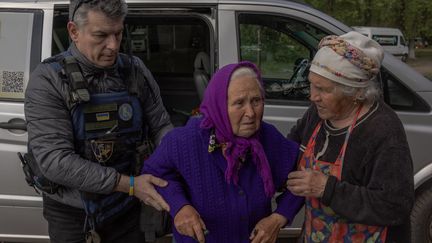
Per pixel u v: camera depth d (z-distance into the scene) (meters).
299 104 2.80
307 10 2.80
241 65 1.44
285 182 1.60
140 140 1.82
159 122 1.95
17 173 2.69
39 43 2.68
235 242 1.54
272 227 1.53
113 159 1.72
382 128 1.47
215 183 1.50
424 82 2.79
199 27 3.71
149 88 1.90
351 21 20.84
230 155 1.46
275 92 2.83
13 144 2.67
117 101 1.71
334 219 1.59
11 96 2.67
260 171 1.49
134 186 1.61
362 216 1.45
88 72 1.66
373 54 1.45
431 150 2.77
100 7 1.56
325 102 1.50
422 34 28.62
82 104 1.64
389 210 1.43
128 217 1.91
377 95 1.50
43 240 2.83
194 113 3.24
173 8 2.73
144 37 3.73
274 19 2.79
